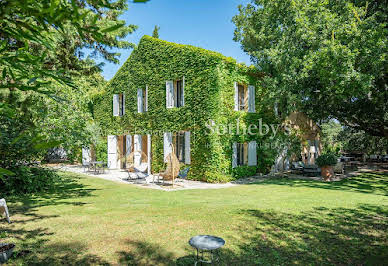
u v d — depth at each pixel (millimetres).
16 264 4102
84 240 5066
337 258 4348
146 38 17031
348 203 8070
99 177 15039
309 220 6305
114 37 10055
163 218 6469
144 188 11414
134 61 18031
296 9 11789
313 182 12859
